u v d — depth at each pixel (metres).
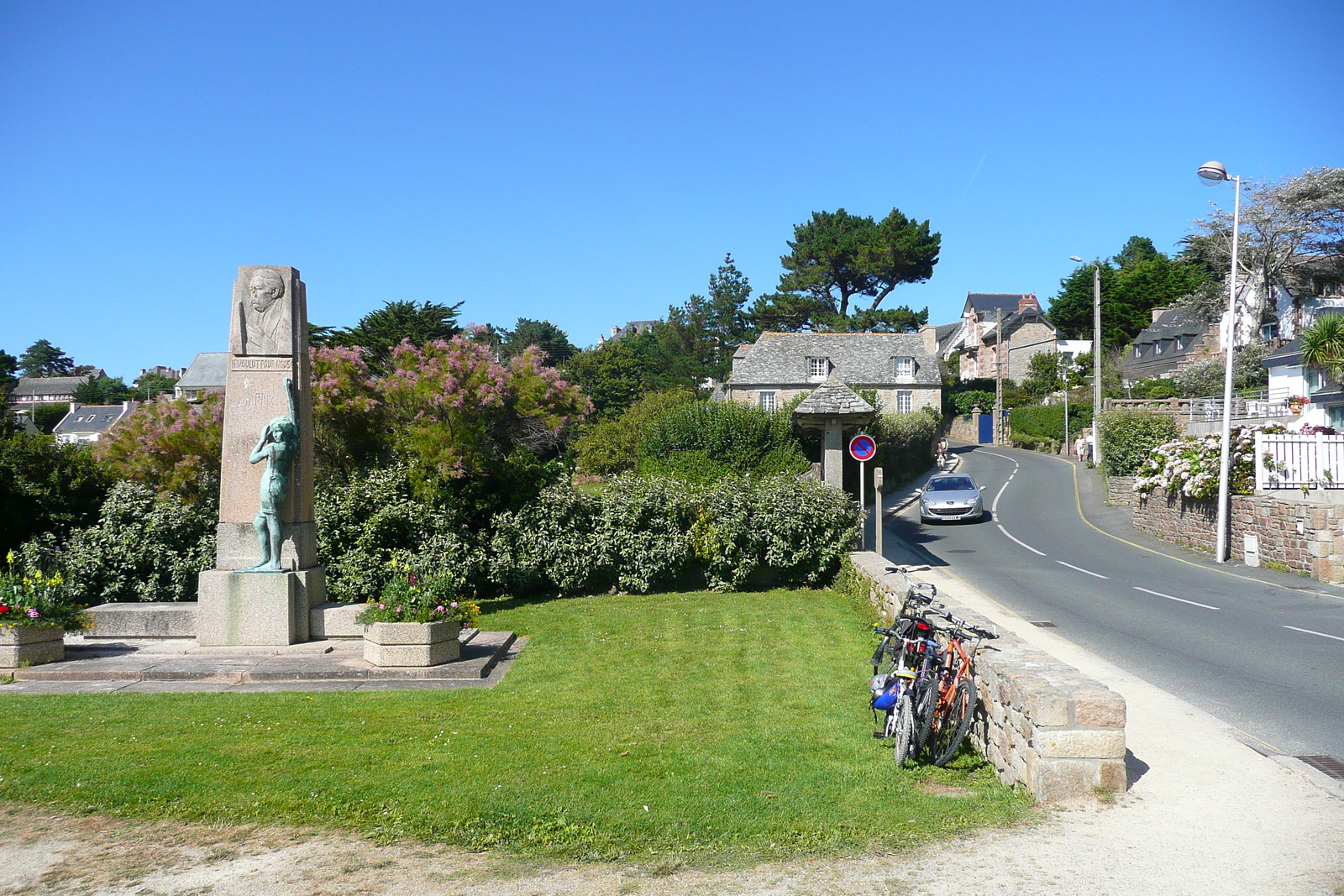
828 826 5.19
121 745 6.85
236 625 10.35
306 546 10.94
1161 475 23.95
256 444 10.70
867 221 79.12
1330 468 19.45
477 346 17.47
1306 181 44.06
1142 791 5.64
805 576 15.95
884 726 7.19
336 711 7.82
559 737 6.99
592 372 74.88
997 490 37.06
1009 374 81.38
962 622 7.07
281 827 5.29
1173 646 10.95
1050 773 5.49
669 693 8.44
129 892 4.52
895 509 32.34
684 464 23.61
